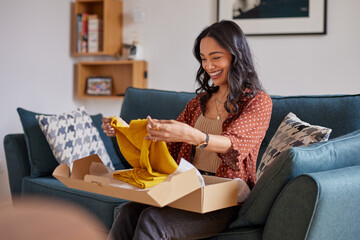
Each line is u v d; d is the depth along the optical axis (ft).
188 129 4.17
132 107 8.59
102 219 6.50
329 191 3.90
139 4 12.45
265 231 4.24
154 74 12.33
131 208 4.59
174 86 12.08
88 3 12.91
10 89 10.96
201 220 4.41
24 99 11.35
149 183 4.06
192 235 4.40
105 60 12.91
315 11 10.44
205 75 5.66
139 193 3.72
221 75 5.26
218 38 5.10
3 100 10.80
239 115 4.98
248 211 4.39
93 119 8.89
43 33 11.83
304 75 10.66
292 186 3.98
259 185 4.32
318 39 10.50
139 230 4.18
